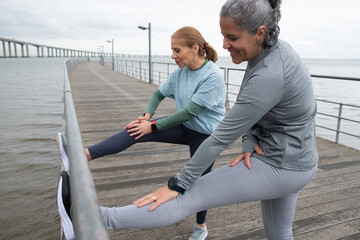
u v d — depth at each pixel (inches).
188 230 86.7
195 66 67.7
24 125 517.3
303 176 49.1
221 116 70.9
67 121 56.0
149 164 136.2
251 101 43.0
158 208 46.9
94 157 62.5
